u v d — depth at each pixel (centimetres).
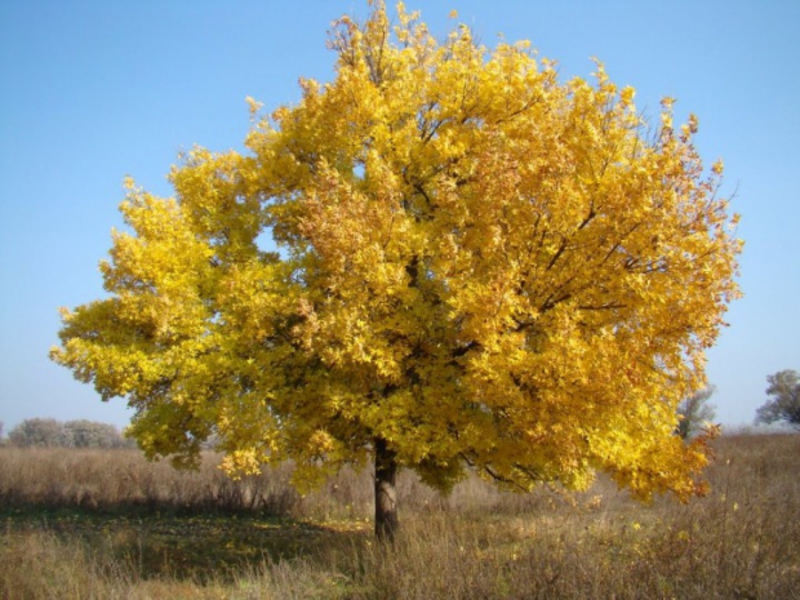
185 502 1598
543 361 654
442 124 909
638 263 711
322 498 1627
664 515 888
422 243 789
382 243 772
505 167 710
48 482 1850
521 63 859
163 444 938
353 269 752
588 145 743
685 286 680
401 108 891
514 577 627
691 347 688
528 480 933
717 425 739
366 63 988
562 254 742
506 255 724
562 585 595
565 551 655
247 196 973
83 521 1411
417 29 984
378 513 966
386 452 927
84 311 896
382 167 815
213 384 867
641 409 766
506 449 778
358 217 759
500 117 854
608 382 630
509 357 667
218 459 2200
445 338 820
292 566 855
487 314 666
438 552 683
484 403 764
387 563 729
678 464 716
